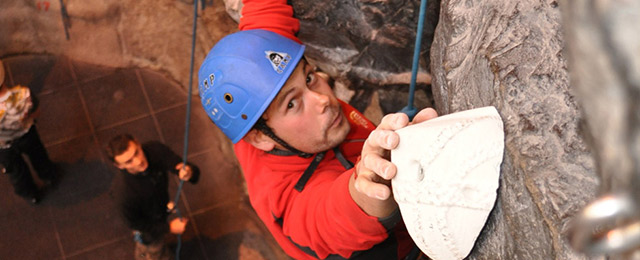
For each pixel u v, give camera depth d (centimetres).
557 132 84
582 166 80
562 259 78
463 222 92
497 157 90
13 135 436
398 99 260
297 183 162
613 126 29
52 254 483
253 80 156
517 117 90
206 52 492
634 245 29
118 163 372
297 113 160
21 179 469
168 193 446
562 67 88
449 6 131
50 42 540
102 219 488
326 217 130
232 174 490
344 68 258
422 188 92
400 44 240
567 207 79
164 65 520
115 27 529
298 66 161
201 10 438
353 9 241
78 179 502
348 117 179
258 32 164
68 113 527
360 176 106
